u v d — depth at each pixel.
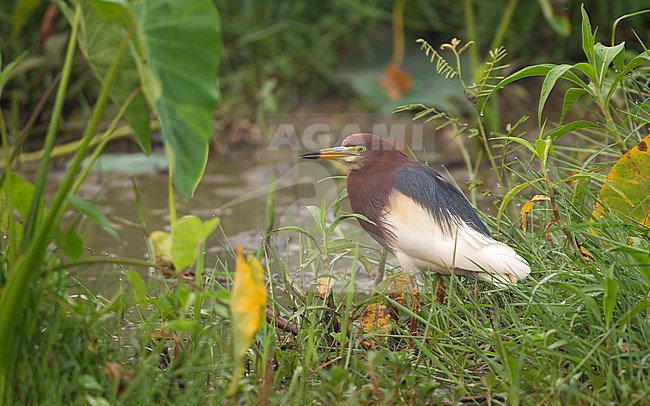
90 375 5.86
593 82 7.28
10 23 13.62
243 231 10.45
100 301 7.34
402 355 6.45
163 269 5.98
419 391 6.00
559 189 7.64
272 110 13.75
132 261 5.93
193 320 6.17
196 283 6.45
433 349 6.79
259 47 14.46
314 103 14.09
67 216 11.04
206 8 5.54
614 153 8.83
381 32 14.55
